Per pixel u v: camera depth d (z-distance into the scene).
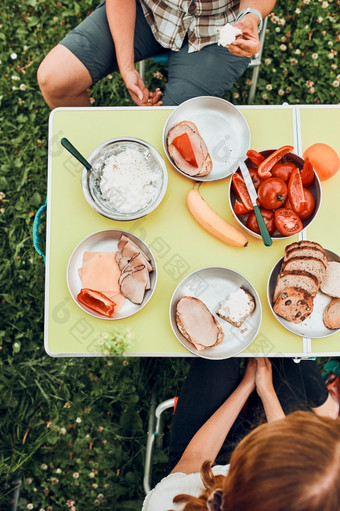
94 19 1.50
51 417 1.84
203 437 1.21
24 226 1.97
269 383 1.29
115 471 1.80
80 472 1.80
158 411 1.40
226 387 1.33
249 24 1.26
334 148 1.25
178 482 1.08
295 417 0.80
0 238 1.97
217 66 1.46
